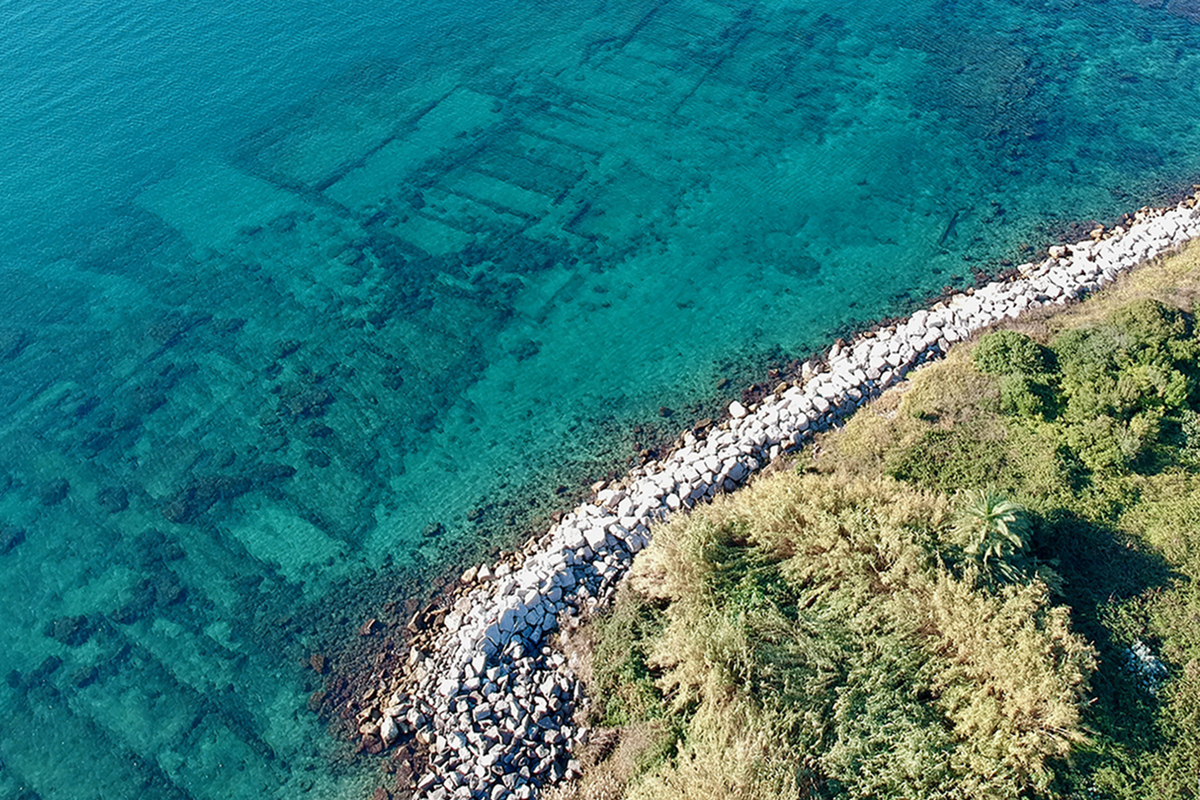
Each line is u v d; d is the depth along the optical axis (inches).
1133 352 1323.8
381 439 1497.3
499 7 2635.3
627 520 1267.2
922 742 913.5
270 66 2417.6
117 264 1849.2
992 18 2475.4
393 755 1089.4
